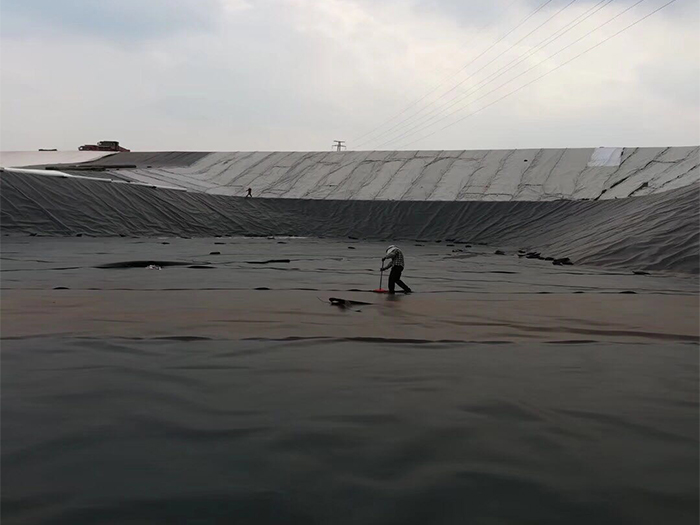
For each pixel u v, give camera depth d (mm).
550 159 57469
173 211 46062
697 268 23406
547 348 9148
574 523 3965
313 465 4734
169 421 5609
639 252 26266
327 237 48656
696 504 4227
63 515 3918
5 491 4230
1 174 40438
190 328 10039
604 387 7020
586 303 14500
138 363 7645
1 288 15117
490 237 45938
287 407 6074
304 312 12047
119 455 4848
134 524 3832
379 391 6680
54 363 7570
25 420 5578
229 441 5176
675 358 8594
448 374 7438
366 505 4137
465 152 61531
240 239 42844
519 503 4203
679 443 5328
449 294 15938
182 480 4438
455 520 3975
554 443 5270
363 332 10047
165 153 74125
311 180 59531
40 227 37781
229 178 61938
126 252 27906
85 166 64562
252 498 4188
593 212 42938
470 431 5508
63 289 15023
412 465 4770
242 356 8133
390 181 57281
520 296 15742
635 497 4316
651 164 53156
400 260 15719
